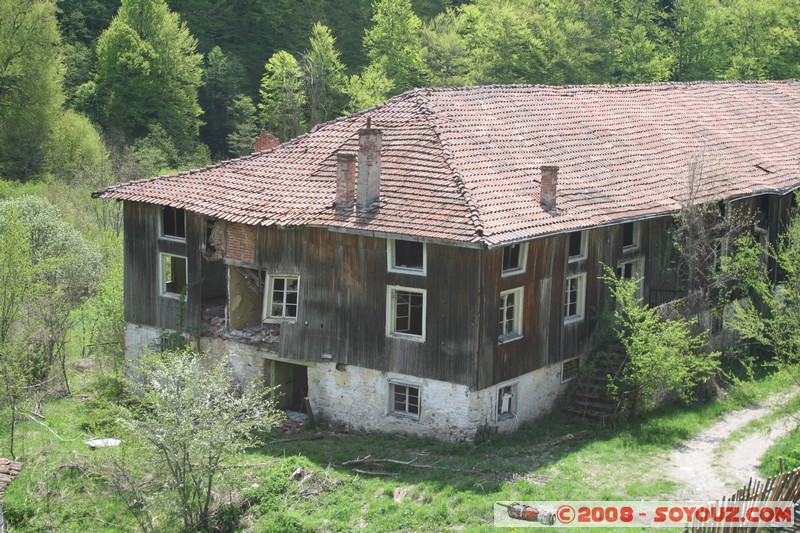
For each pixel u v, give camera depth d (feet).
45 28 221.05
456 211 89.51
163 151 227.40
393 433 94.99
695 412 98.32
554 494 79.15
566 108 121.29
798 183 120.67
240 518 81.87
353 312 95.45
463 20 289.53
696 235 105.91
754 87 154.61
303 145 109.91
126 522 85.15
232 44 285.23
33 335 116.06
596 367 101.65
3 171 211.41
